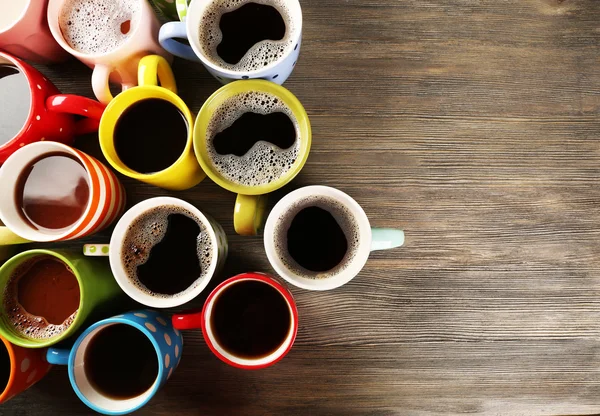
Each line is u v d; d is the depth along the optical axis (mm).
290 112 466
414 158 519
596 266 518
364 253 443
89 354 461
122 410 443
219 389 517
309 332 517
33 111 446
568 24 523
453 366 516
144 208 455
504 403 515
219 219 518
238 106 468
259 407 516
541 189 520
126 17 480
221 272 515
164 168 474
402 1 522
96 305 460
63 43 454
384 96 521
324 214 466
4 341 439
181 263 472
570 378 516
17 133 471
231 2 477
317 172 519
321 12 521
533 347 517
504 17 522
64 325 470
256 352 464
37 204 469
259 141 469
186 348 515
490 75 522
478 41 522
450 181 519
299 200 464
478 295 517
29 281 475
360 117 519
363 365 517
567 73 523
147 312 475
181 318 435
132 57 461
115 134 471
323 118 519
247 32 477
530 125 522
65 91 520
